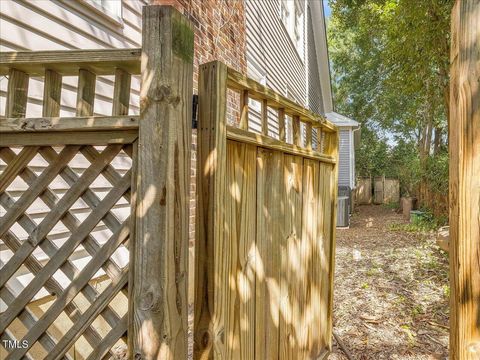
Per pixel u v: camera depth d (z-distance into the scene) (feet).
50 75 3.45
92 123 3.22
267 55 21.34
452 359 2.88
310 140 6.72
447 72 16.75
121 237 3.24
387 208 44.83
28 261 3.46
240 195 4.31
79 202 6.63
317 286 7.18
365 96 59.93
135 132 3.19
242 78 4.21
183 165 3.20
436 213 24.72
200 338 3.65
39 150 3.45
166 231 3.03
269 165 5.15
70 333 3.34
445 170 23.07
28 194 3.43
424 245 19.25
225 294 3.83
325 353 7.47
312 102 37.32
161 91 3.02
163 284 3.01
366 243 22.21
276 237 5.34
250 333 4.53
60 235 6.36
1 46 5.76
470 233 2.61
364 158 57.36
